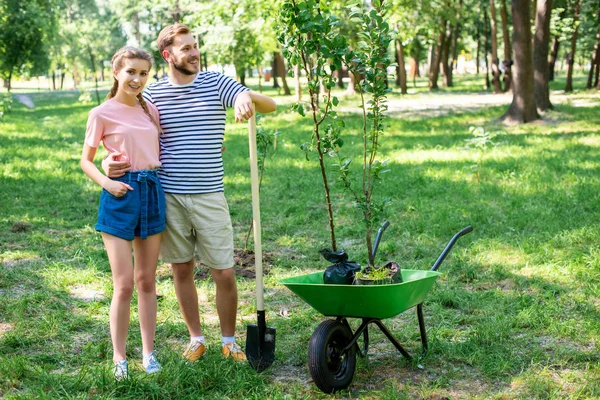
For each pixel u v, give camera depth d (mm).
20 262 6879
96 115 4109
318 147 4750
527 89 20516
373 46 4555
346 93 36188
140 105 4234
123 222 4059
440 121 22250
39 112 33594
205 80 4309
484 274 6375
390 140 17484
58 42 42812
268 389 3992
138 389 3924
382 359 4488
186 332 5035
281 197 10562
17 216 9031
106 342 4840
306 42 4562
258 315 4273
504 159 13203
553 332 4844
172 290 5957
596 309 5297
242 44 25516
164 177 4285
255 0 21828
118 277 4086
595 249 6844
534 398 3857
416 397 3908
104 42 43625
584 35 45906
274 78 50062
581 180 10516
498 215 8578
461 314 5371
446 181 11125
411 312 5457
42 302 5613
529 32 20266
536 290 5852
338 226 8508
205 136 4273
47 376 4062
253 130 4250
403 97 35281
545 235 7492
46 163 14125
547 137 16844
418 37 37875
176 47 4211
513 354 4473
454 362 4426
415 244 7508
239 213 9375
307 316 5277
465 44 72438
